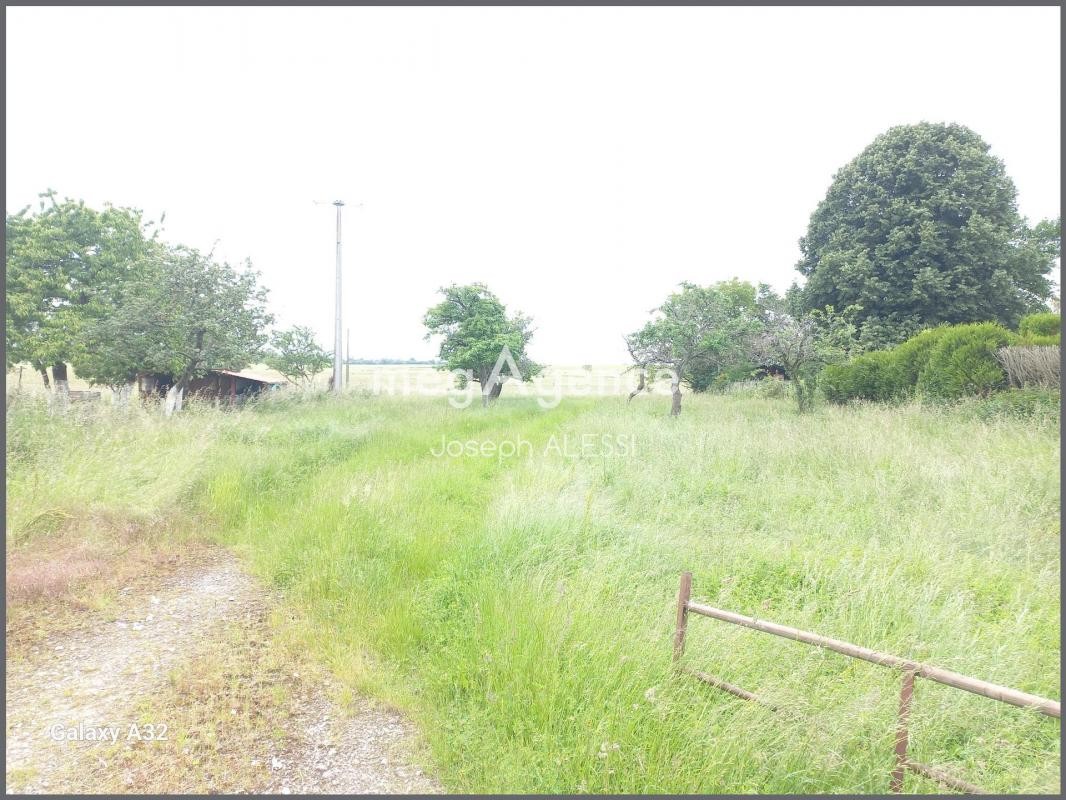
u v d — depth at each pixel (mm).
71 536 5453
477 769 2777
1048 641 3557
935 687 3000
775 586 4496
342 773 2768
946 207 17812
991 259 17719
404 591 4605
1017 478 6211
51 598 4469
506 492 7098
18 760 2789
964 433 8734
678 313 14320
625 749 2729
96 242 18203
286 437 10156
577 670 3188
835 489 6773
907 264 18125
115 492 6137
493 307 19859
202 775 2730
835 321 14992
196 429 9320
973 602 4008
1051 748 2783
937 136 18844
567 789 2613
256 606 4531
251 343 14984
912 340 13719
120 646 3891
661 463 8195
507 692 3174
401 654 3760
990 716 2904
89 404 9734
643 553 4961
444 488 7547
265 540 5824
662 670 3156
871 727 2768
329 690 3432
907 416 10578
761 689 2941
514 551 5043
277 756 2875
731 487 6953
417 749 2939
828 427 9703
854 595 4055
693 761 2656
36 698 3295
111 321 13266
